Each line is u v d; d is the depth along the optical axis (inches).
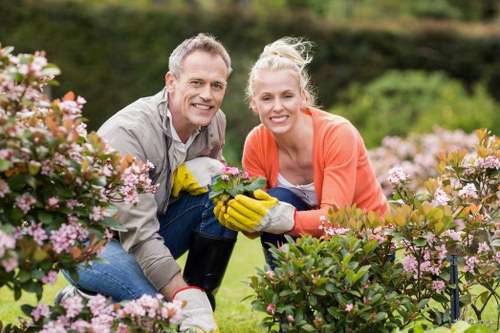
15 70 121.4
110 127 165.0
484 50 693.3
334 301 142.6
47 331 122.1
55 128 121.2
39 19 594.9
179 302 128.8
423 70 689.0
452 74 697.0
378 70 673.6
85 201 127.9
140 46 621.6
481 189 173.0
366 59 674.2
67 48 602.5
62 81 603.2
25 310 125.9
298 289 138.3
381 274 149.3
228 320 203.0
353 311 136.3
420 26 697.0
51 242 123.1
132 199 135.6
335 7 882.1
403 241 151.3
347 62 673.0
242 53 650.8
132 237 156.6
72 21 603.5
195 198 176.6
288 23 658.8
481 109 544.1
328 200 168.4
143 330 128.6
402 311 145.0
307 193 181.8
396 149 411.2
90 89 610.9
